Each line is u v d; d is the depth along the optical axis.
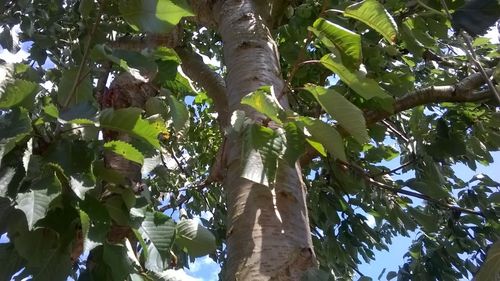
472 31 2.08
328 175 3.50
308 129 1.40
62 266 1.35
